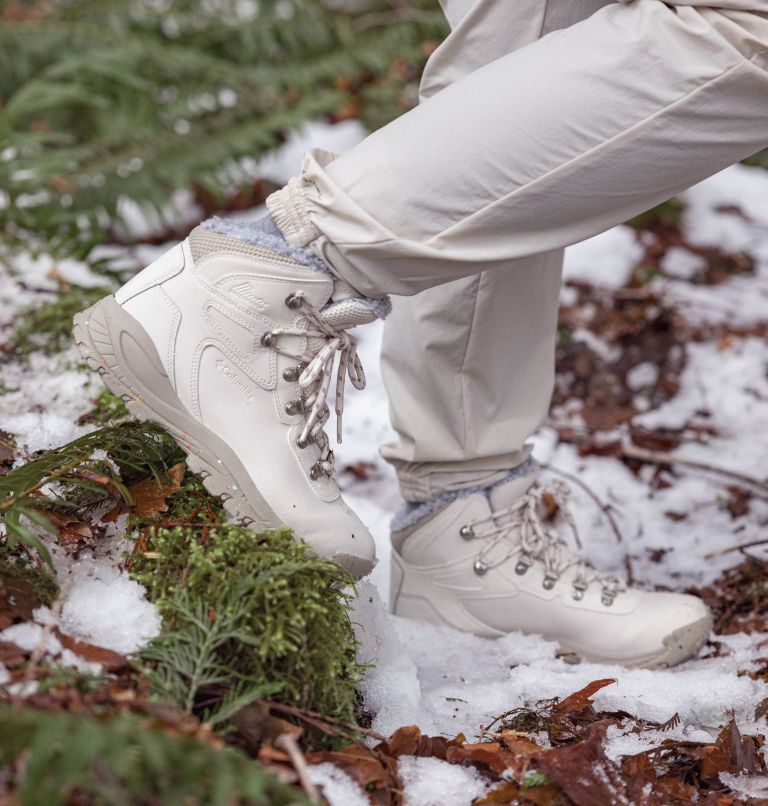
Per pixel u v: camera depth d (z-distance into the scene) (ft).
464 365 5.01
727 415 8.15
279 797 3.10
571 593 5.31
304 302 4.25
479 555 5.36
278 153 12.07
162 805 2.81
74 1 12.01
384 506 7.01
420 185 3.92
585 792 3.64
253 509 4.33
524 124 3.85
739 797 3.88
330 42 12.92
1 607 3.78
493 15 4.46
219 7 12.44
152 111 11.05
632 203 4.08
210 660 3.68
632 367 8.70
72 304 7.22
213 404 4.34
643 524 6.91
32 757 2.71
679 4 3.75
